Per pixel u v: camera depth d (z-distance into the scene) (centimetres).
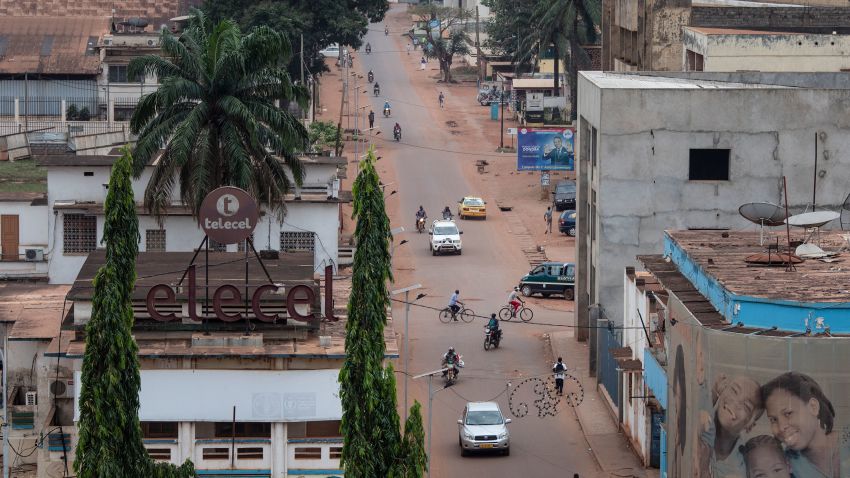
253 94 11531
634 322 9931
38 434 9069
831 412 6962
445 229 16162
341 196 12519
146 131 11356
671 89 10944
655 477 9238
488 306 13862
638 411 9662
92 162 11950
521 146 18912
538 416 10669
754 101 10925
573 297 14150
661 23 14550
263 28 11400
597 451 9831
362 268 6925
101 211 11781
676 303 8006
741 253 8338
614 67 16125
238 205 8400
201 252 9950
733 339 7106
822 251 8194
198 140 11175
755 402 7075
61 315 9688
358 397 6888
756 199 10994
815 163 10681
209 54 11381
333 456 8388
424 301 14025
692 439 7581
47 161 11925
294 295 8419
